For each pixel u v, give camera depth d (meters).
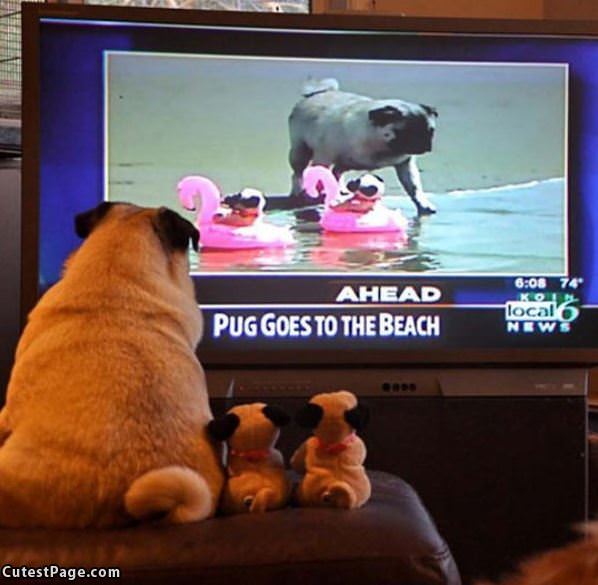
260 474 2.28
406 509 2.34
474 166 3.81
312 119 3.74
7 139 4.15
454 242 3.80
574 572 1.46
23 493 2.11
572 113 3.86
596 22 3.85
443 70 3.79
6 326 4.09
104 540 2.04
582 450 3.79
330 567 1.99
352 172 3.76
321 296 3.74
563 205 3.85
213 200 3.70
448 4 5.86
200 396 2.32
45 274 3.58
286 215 3.73
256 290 3.71
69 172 3.62
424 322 3.78
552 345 3.82
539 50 3.84
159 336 2.30
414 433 3.74
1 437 2.23
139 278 2.38
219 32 3.70
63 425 2.14
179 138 3.68
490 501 3.75
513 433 3.77
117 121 3.65
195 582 1.96
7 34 4.98
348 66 3.75
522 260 3.83
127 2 5.47
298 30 3.72
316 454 2.35
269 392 3.69
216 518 2.20
